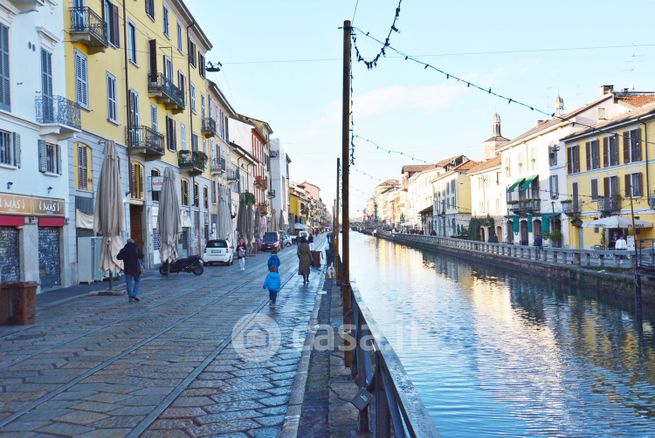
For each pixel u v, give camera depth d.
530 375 14.33
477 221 67.31
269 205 87.38
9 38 17.64
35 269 18.75
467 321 22.11
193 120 41.59
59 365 8.50
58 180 20.61
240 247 30.81
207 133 44.69
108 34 25.64
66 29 21.44
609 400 12.32
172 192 25.48
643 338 18.23
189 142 40.00
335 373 7.84
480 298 28.38
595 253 29.56
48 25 19.94
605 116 46.38
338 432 5.44
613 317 21.95
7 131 17.41
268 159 88.19
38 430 5.74
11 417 6.14
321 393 6.98
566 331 19.72
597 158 42.25
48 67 20.00
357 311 7.07
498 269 43.22
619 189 39.28
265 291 19.59
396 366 3.38
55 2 20.45
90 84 23.70
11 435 5.61
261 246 58.03
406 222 131.50
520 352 16.77
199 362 8.69
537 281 34.72
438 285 34.47
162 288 20.80
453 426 10.98
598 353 16.52
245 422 6.00
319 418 6.06
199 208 42.72
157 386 7.35
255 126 72.25
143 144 29.31
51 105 19.81
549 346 17.50
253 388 7.27
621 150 38.88
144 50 30.86
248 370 8.21
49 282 20.03
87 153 23.38
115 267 18.77
